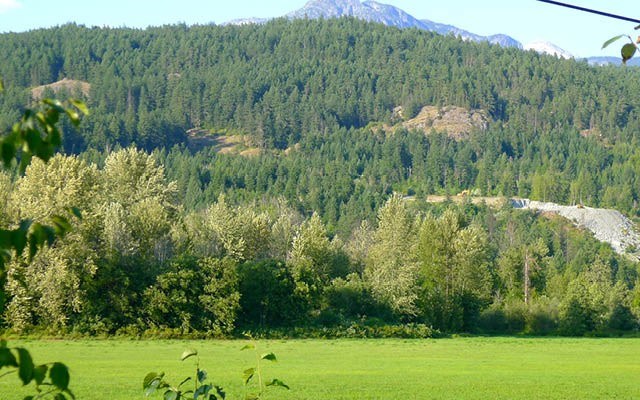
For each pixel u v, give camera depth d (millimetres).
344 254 93562
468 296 86062
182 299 66312
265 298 72875
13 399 30953
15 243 4449
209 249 79688
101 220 66000
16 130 4480
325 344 66312
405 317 81750
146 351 54406
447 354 59969
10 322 61125
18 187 68562
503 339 78312
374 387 39031
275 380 7484
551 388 40406
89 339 62906
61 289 60938
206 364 46938
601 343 75188
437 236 86562
